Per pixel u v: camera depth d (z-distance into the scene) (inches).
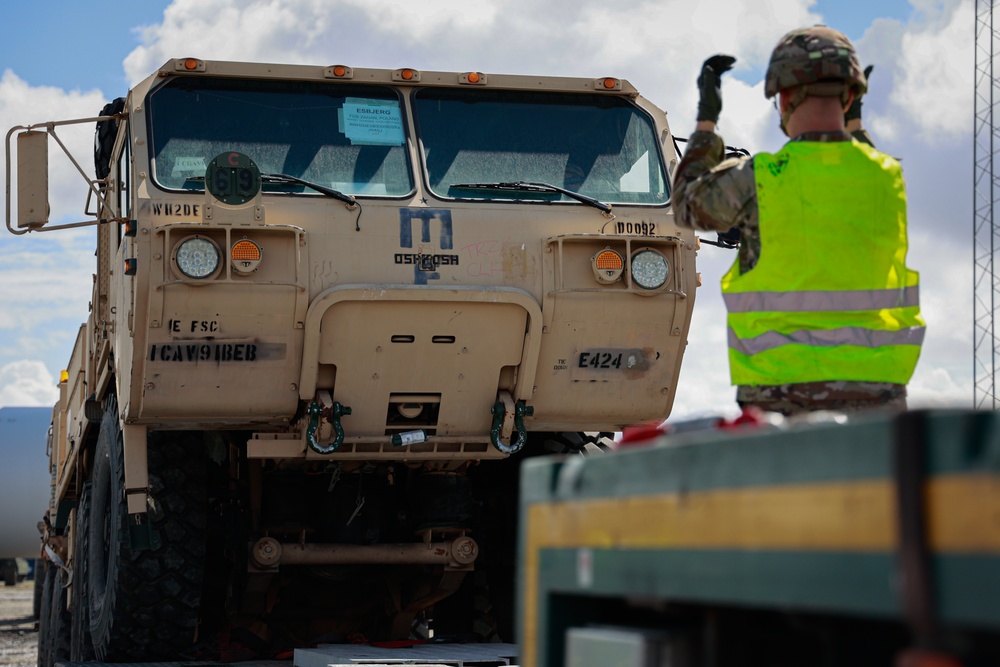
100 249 371.6
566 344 300.8
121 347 310.0
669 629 99.0
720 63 154.3
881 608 73.4
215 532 339.6
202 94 301.9
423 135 310.7
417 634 427.2
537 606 109.8
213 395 288.0
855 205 139.5
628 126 324.2
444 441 301.0
